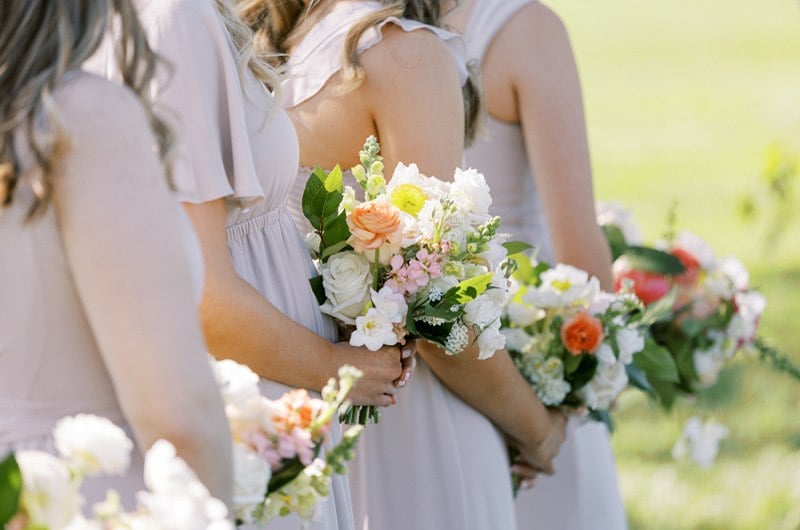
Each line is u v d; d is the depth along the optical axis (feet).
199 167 11.25
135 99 8.00
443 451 14.85
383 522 14.92
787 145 38.27
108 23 8.44
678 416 31.55
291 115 14.49
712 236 50.01
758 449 29.37
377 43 14.01
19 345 8.14
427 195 13.29
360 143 14.28
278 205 12.63
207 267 11.30
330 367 12.34
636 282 19.24
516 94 17.11
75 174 7.68
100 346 7.95
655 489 26.99
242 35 11.97
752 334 19.69
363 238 12.66
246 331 11.53
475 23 16.96
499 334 13.42
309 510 9.78
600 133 70.59
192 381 7.97
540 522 17.69
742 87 77.15
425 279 12.71
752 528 25.29
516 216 17.72
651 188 59.21
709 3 100.22
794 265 44.57
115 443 7.73
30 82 7.75
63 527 7.37
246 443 9.40
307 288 12.82
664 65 83.15
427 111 13.89
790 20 93.30
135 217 7.77
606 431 18.47
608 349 16.07
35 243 7.86
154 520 7.41
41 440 8.34
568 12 99.76
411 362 13.34
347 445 9.71
